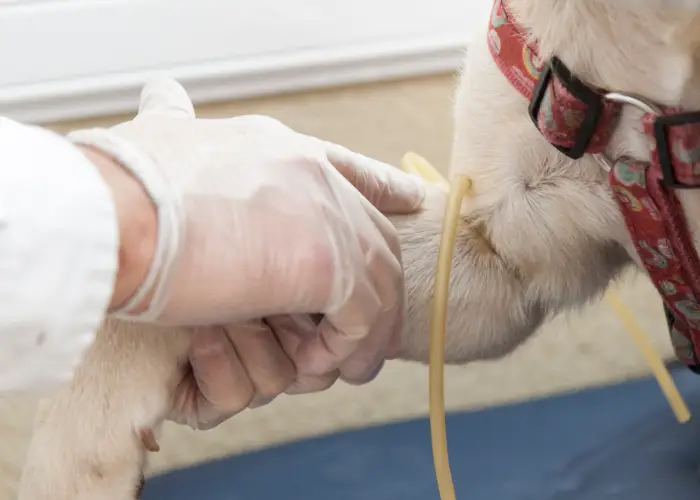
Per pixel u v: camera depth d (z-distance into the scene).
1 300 0.65
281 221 0.73
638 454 0.96
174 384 0.77
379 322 0.79
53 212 0.66
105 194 0.68
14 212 0.65
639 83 0.73
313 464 0.98
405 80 1.57
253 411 1.12
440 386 0.78
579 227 0.81
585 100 0.74
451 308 0.84
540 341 1.18
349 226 0.75
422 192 0.87
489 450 0.98
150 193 0.70
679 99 0.73
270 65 1.53
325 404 1.12
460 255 0.85
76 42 1.52
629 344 1.18
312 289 0.74
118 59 1.51
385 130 1.47
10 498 1.06
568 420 1.00
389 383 1.14
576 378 1.14
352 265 0.75
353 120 1.49
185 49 1.53
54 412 0.76
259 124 0.77
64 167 0.67
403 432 1.01
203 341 0.77
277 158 0.75
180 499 0.96
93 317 0.67
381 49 1.55
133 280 0.70
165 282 0.70
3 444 1.09
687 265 0.77
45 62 1.50
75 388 0.76
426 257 0.85
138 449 0.76
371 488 0.96
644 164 0.75
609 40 0.73
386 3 1.56
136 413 0.76
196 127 0.75
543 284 0.84
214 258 0.72
